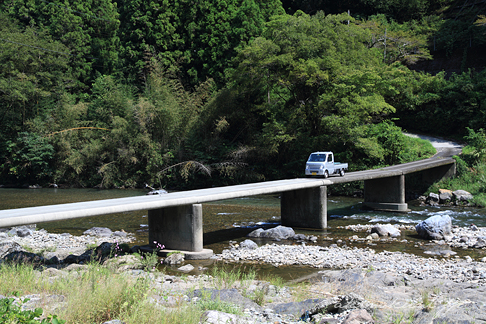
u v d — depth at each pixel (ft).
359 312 18.16
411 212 75.77
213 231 59.67
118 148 128.26
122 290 19.63
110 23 195.72
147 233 58.23
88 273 25.17
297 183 59.41
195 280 32.37
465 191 85.81
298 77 102.17
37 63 149.38
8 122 147.74
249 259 42.91
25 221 32.58
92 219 71.41
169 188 126.62
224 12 154.20
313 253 44.62
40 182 141.08
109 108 142.82
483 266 38.29
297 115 112.78
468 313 19.30
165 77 148.56
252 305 22.81
